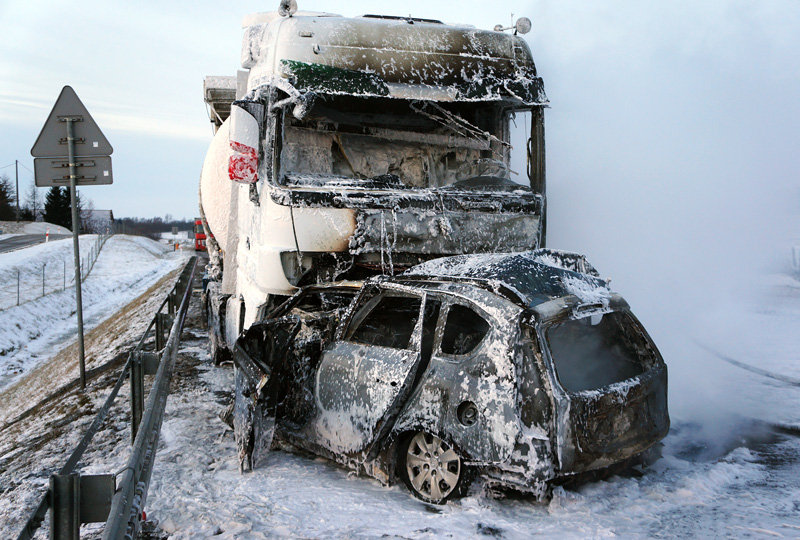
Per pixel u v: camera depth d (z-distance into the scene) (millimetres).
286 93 6461
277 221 6277
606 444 4246
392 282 5117
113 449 6012
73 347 22047
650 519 4039
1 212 123250
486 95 6953
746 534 3781
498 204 6727
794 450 5539
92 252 59812
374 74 6656
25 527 2500
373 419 4668
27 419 10016
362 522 4148
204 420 6730
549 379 4070
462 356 4391
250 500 4570
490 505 4234
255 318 6828
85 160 8523
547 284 4566
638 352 4988
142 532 4098
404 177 7637
